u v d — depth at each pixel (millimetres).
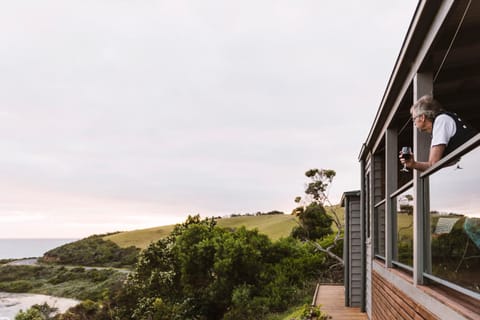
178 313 17719
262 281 17438
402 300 3969
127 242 58906
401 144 7113
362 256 9172
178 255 20203
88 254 56000
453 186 2570
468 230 2320
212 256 19188
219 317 18547
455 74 4383
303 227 20266
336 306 9820
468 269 2342
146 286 20188
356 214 10203
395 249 4891
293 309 14297
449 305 2420
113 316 21328
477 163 2154
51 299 38531
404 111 5129
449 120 2820
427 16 2994
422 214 3357
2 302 37375
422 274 3299
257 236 20625
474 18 3008
